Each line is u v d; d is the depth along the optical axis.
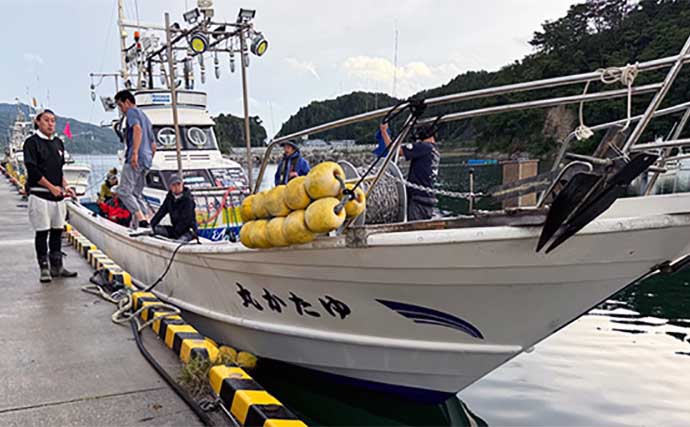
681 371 4.79
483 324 3.18
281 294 3.74
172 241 4.93
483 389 4.45
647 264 2.75
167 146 8.35
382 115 3.20
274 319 3.96
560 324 3.12
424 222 3.03
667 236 2.62
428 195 4.09
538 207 2.70
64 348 3.79
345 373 3.85
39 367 3.45
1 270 6.33
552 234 2.50
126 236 6.04
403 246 2.90
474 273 2.90
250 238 3.32
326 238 3.12
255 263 3.67
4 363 3.51
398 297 3.21
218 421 2.76
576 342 5.58
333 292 3.42
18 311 4.66
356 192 3.02
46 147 5.52
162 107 8.63
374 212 3.58
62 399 2.99
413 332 3.36
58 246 5.91
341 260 3.18
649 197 3.02
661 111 3.04
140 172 6.20
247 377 3.03
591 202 2.40
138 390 3.12
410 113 3.05
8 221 11.35
